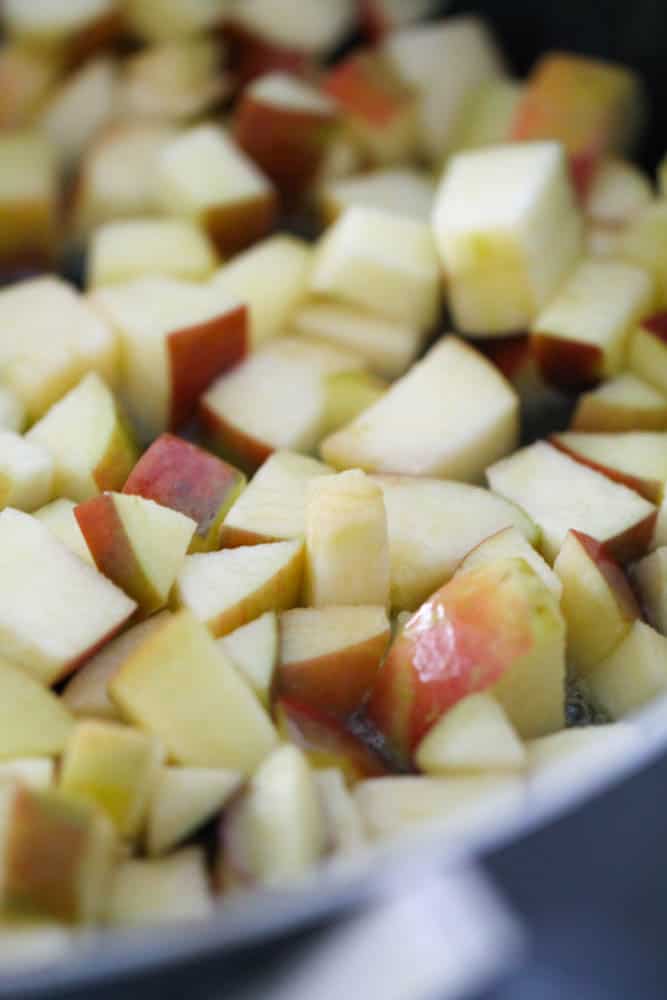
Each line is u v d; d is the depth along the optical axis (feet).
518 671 0.85
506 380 1.03
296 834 0.80
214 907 0.79
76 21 1.19
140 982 0.75
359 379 1.04
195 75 1.21
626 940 0.79
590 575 0.89
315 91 1.19
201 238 1.11
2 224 1.12
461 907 0.77
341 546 0.88
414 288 1.05
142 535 0.89
